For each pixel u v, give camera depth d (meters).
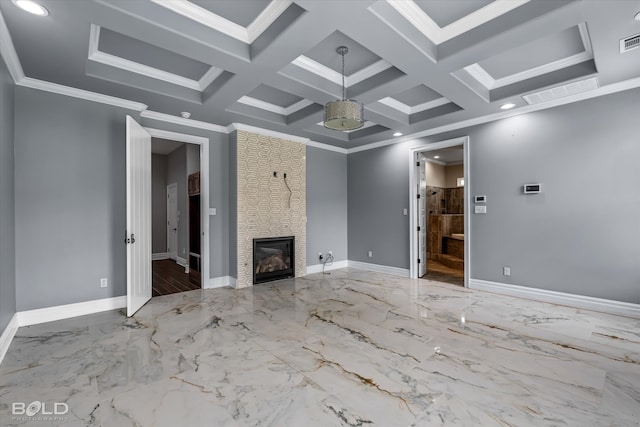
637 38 2.48
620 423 1.68
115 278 3.69
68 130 3.38
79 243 3.44
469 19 2.57
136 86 3.35
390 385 2.05
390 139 5.69
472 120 4.52
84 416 1.75
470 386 2.04
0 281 2.56
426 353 2.51
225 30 2.68
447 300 4.02
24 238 3.12
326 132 5.44
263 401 1.88
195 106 3.93
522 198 4.09
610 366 2.30
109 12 2.14
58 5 2.05
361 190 6.27
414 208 5.42
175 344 2.68
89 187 3.51
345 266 6.51
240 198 4.80
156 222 7.98
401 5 2.39
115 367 2.29
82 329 3.02
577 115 3.65
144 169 3.83
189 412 1.78
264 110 4.54
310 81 3.36
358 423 1.69
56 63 2.83
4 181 2.71
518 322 3.21
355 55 3.15
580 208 3.64
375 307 3.73
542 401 1.88
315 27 2.36
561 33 2.73
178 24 2.42
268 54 2.72
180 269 6.41
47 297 3.24
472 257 4.60
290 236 5.43
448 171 8.94
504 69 3.44
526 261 4.07
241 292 4.47
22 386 2.04
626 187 3.35
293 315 3.45
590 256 3.58
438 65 2.92
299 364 2.33
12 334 2.83
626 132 3.34
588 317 3.33
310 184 5.90
